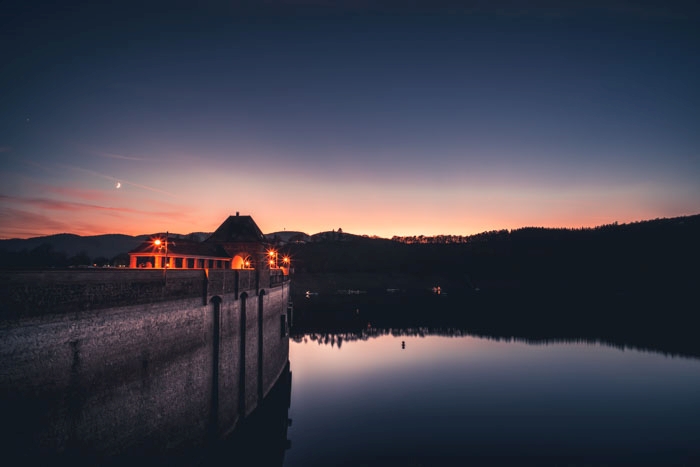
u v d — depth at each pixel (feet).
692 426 118.83
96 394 50.14
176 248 168.76
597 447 104.88
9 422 38.58
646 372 177.17
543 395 146.41
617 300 510.58
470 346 233.55
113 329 53.52
